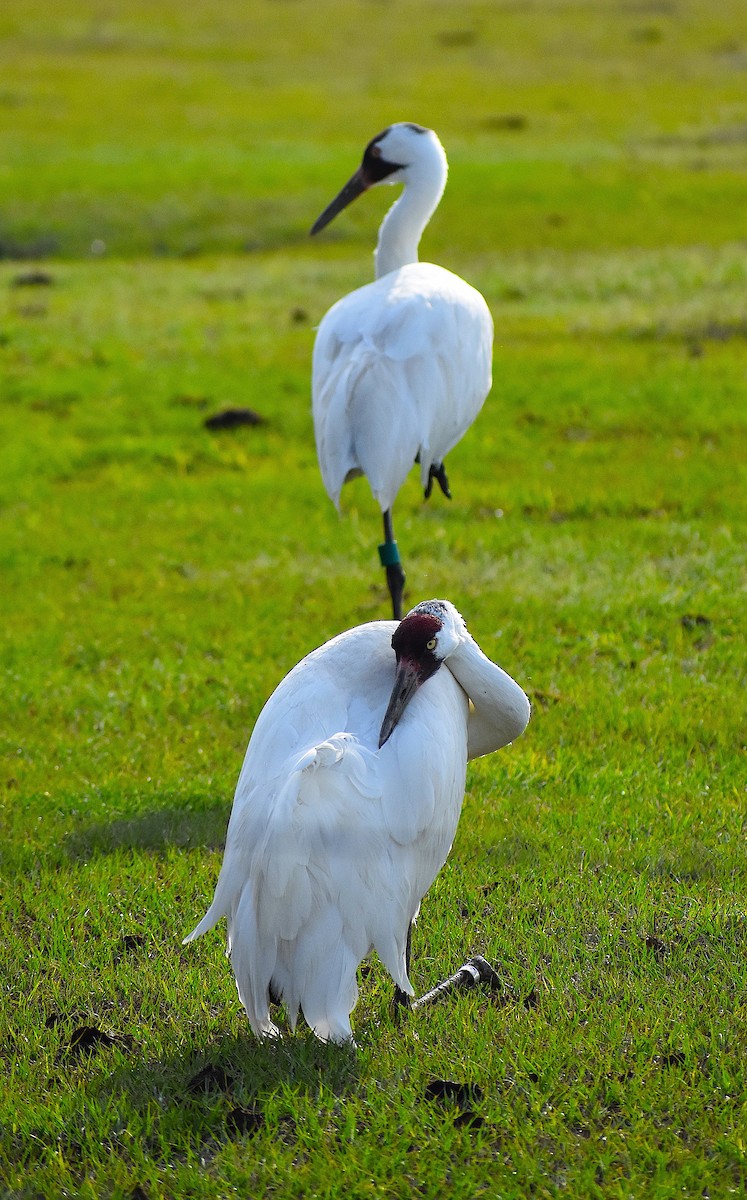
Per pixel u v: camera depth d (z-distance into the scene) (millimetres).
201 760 10414
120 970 7621
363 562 14828
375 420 10789
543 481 17172
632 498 16297
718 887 8289
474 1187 5820
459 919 8109
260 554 15164
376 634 7469
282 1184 5906
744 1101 6273
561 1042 6715
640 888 8164
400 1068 6617
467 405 11805
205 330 25875
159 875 8742
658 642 12281
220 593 14117
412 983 7480
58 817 9547
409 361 11039
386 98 55250
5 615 13727
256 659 12367
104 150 45281
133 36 71875
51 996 7480
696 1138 6121
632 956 7551
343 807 6293
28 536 16125
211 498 17500
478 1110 6301
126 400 21641
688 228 33281
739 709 10867
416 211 13383
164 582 14508
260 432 20141
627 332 23906
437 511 16500
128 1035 7078
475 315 11898
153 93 56969
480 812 9359
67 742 10812
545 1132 6145
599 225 33844
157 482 18109
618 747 10414
